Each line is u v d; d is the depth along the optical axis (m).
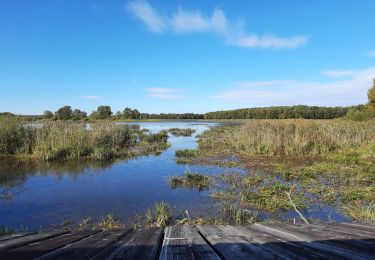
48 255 1.97
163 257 2.02
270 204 7.14
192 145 21.58
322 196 7.89
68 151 14.91
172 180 9.81
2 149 15.07
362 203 7.31
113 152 15.31
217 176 10.59
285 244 2.39
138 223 6.19
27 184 9.69
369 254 2.05
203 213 6.84
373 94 34.69
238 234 2.87
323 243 2.40
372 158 13.17
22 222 6.33
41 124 17.47
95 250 2.15
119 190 8.92
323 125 19.11
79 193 8.58
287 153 15.56
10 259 1.83
